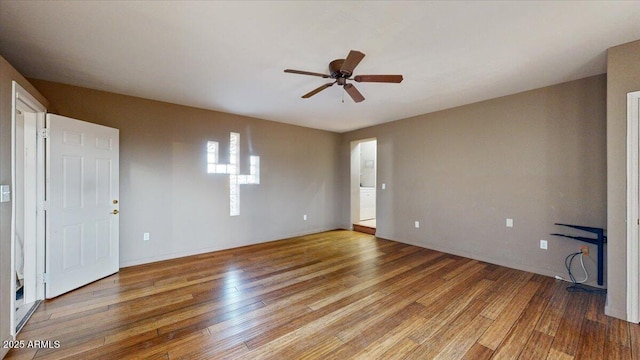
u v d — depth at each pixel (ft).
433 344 6.32
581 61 8.39
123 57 8.12
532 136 10.95
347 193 20.13
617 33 6.81
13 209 6.43
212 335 6.60
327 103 12.74
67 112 10.23
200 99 12.12
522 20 6.27
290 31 6.72
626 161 7.27
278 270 11.23
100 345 6.18
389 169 16.78
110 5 5.74
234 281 10.02
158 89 10.83
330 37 6.99
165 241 12.55
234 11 5.95
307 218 18.48
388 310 7.89
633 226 7.18
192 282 9.89
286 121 16.67
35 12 5.95
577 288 9.38
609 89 7.50
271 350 6.06
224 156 14.47
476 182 12.69
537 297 8.71
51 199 8.51
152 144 12.15
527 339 6.51
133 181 11.66
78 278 9.29
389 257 13.10
